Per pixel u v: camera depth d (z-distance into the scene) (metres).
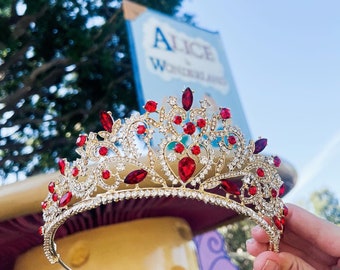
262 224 0.66
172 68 2.06
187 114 0.63
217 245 1.49
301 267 0.71
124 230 0.72
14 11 3.20
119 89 4.14
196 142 0.62
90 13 3.79
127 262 0.70
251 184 0.66
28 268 0.75
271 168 0.69
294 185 0.81
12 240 0.73
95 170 0.61
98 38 3.84
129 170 0.61
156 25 2.12
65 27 3.67
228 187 0.63
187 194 0.61
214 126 0.64
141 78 1.90
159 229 0.75
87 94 4.11
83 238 0.72
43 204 0.64
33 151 3.91
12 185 0.64
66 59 3.65
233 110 2.24
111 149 0.62
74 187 0.62
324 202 3.31
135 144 0.62
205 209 0.82
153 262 0.71
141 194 0.61
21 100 3.77
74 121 4.04
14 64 3.72
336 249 0.74
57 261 0.68
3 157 3.79
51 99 4.03
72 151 3.99
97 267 0.70
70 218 0.69
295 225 0.77
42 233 0.64
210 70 2.28
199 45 2.31
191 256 0.79
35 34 3.62
